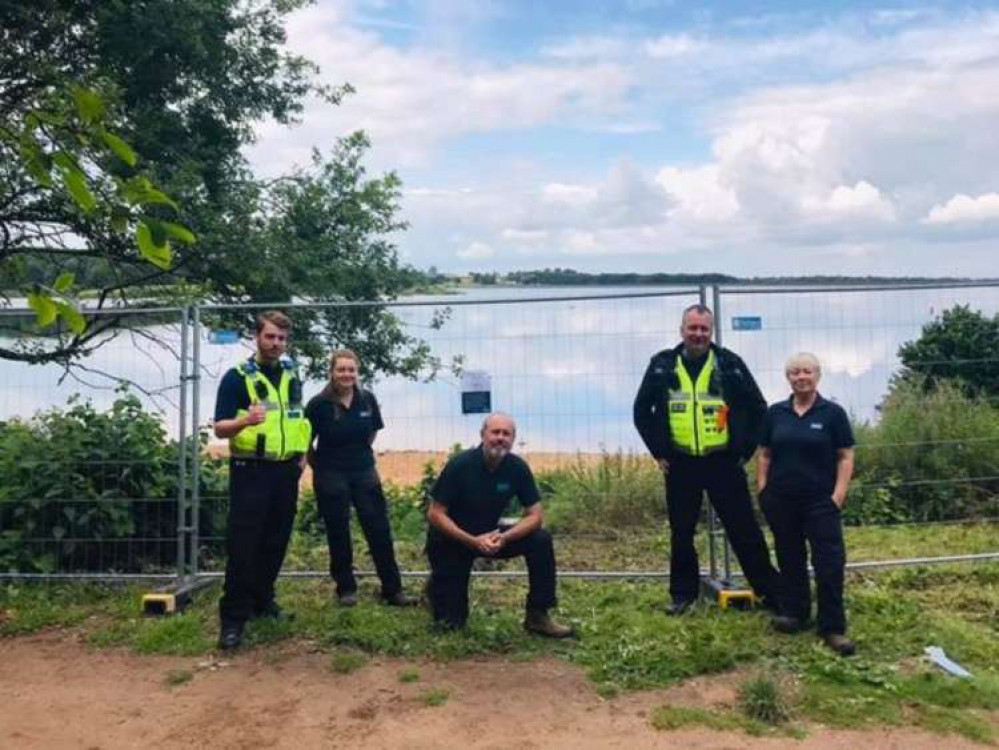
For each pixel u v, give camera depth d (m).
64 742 4.62
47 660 5.82
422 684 5.28
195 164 13.10
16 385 8.01
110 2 12.55
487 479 5.98
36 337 8.95
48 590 7.23
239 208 13.77
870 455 9.48
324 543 8.77
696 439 6.26
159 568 7.80
